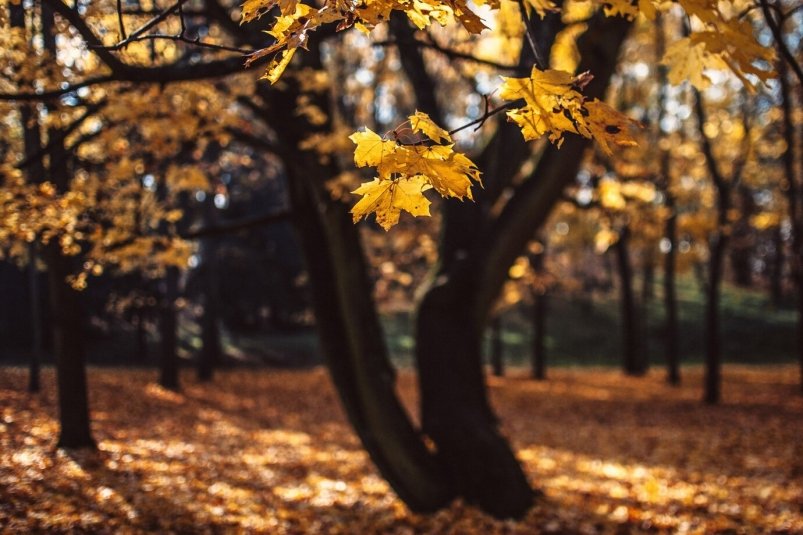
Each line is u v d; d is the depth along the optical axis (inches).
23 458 253.4
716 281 626.2
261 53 76.0
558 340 1294.3
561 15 212.7
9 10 199.0
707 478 319.3
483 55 290.2
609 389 762.2
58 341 289.7
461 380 263.4
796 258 620.1
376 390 250.8
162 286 647.1
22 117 245.3
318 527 232.4
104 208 261.7
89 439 292.5
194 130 229.5
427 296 273.6
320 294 273.7
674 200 629.3
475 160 279.3
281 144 253.4
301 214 278.7
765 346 1223.5
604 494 290.5
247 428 470.0
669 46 105.9
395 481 254.1
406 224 536.7
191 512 226.1
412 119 73.5
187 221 631.8
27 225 189.2
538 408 621.6
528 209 256.7
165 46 227.6
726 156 657.0
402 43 174.7
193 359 956.0
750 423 505.7
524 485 253.9
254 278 1149.1
